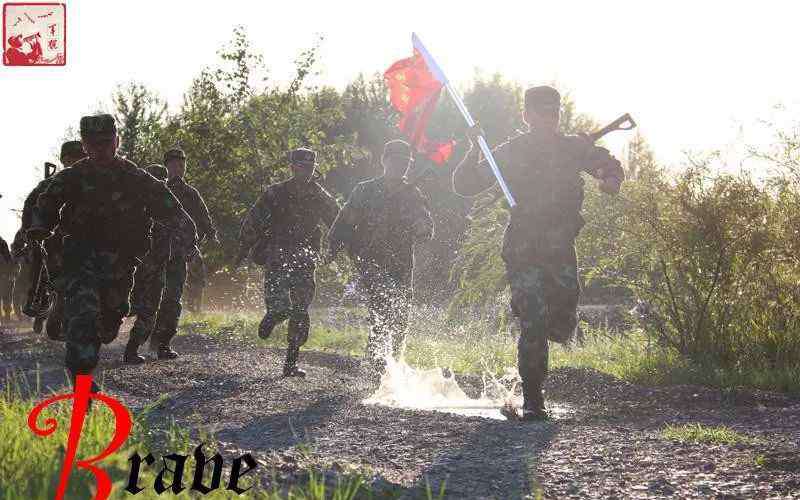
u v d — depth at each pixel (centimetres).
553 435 629
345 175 4362
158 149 2795
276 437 624
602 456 556
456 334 1366
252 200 2586
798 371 956
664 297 1140
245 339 1420
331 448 587
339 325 1605
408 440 612
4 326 1809
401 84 864
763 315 1083
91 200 686
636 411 784
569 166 754
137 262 705
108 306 695
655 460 543
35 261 1045
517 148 757
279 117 2664
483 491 473
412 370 1013
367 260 981
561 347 1273
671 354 1095
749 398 838
